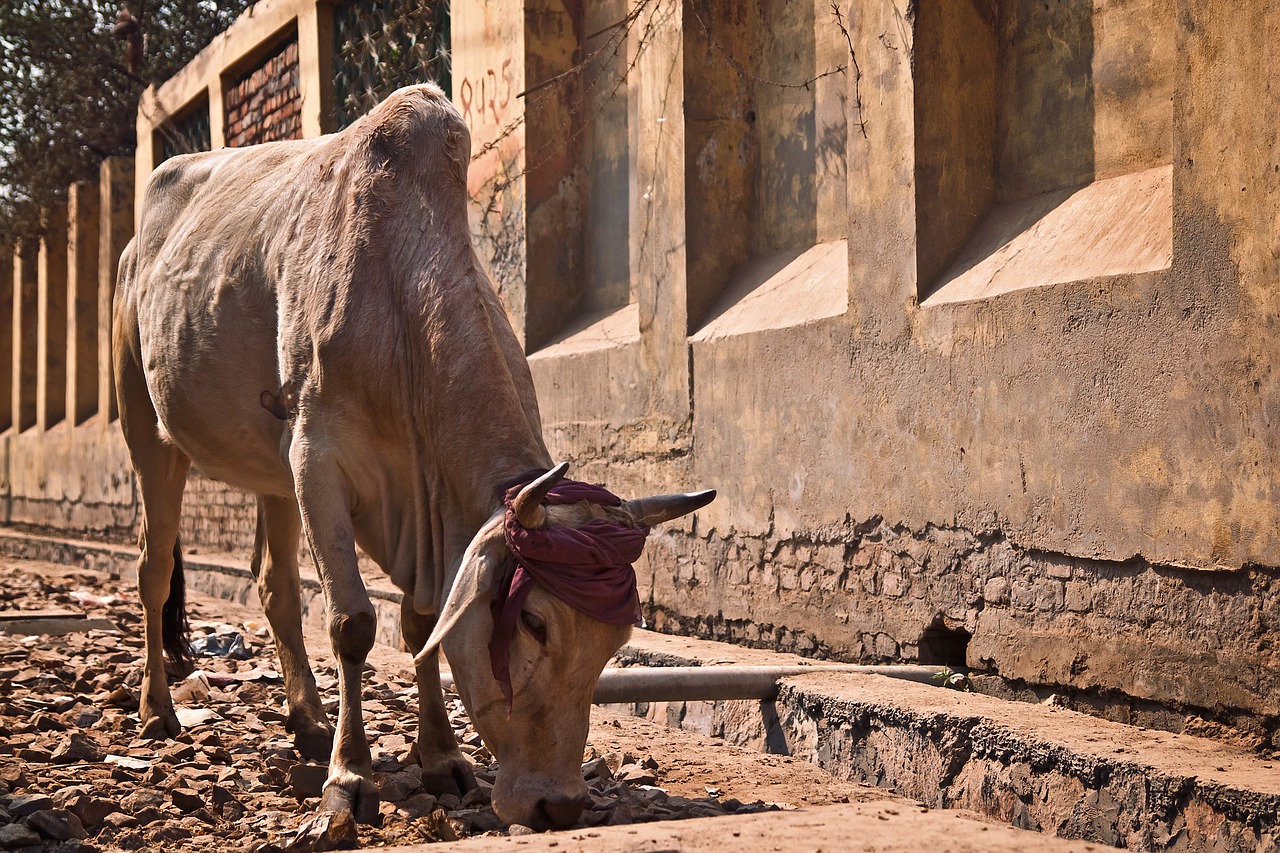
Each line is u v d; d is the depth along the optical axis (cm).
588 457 767
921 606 545
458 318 389
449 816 385
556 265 823
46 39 1658
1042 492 487
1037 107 553
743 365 648
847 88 639
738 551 654
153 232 547
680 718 568
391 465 410
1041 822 405
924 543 544
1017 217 552
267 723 524
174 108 1398
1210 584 426
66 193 1789
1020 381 496
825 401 597
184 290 491
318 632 855
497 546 345
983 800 425
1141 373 448
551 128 817
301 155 486
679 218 694
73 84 1644
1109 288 459
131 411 549
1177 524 434
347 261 411
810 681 512
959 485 526
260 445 469
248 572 1025
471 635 345
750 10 707
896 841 258
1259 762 382
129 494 1502
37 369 1942
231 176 514
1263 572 407
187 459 558
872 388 570
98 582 1159
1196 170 429
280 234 448
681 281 693
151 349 512
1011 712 447
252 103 1216
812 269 651
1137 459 449
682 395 690
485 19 848
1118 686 457
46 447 1777
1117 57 516
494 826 380
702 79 696
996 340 507
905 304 554
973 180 566
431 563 397
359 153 430
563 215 824
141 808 391
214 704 564
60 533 1730
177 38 1655
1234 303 415
